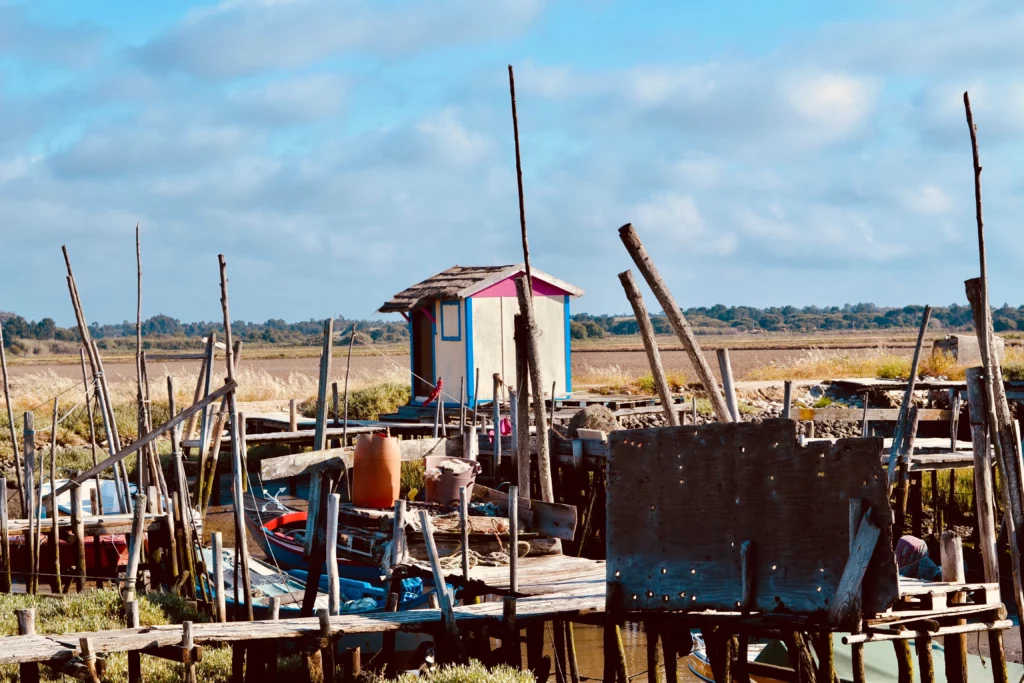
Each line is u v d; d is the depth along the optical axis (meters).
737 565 9.63
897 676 12.48
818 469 9.07
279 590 16.70
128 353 152.75
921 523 21.28
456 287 30.11
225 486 28.75
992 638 10.84
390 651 12.59
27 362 117.06
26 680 9.90
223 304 14.36
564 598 11.80
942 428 27.88
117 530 17.83
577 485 21.36
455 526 14.07
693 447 10.03
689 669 14.61
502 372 30.42
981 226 11.53
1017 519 11.45
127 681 11.66
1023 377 29.86
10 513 24.98
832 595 8.91
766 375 40.41
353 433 27.14
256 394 43.69
